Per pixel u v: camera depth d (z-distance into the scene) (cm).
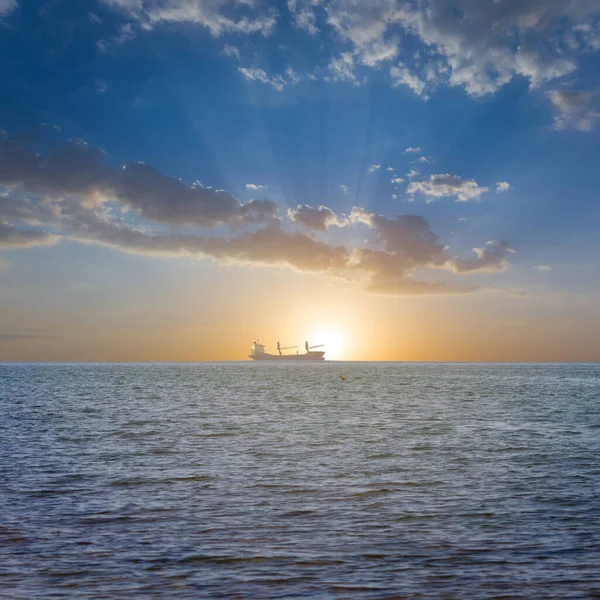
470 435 4447
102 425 5119
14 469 2994
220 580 1480
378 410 6781
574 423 5341
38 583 1454
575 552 1698
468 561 1623
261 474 2870
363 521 2030
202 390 11319
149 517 2075
